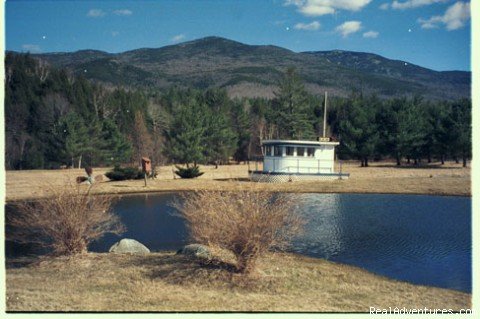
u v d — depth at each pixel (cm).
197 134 6322
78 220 1420
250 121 9462
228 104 9788
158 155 5419
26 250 1609
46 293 1061
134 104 8681
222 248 1275
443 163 7256
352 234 2022
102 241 1922
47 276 1217
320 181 4097
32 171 5938
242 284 1120
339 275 1302
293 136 9244
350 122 7381
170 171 5997
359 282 1242
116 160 7138
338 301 1041
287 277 1206
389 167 6781
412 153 7144
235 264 1241
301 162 4344
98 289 1093
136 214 2645
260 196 1250
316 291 1113
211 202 1265
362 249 1734
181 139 6222
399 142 6862
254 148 9144
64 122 6800
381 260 1571
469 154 6619
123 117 8244
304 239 1919
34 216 1480
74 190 1472
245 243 1171
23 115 7081
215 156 7469
